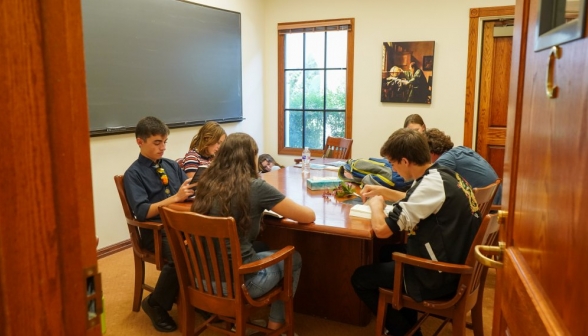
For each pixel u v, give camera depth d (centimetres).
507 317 102
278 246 261
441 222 182
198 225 177
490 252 109
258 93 536
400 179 262
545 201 77
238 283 181
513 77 101
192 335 205
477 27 437
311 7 507
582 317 59
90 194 56
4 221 47
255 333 233
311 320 256
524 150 92
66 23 51
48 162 50
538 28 82
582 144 61
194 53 431
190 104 431
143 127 252
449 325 253
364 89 495
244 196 189
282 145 550
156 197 258
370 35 483
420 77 465
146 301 249
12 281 48
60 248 52
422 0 455
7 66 46
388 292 195
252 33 514
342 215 219
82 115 54
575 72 64
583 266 59
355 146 508
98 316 58
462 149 279
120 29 352
